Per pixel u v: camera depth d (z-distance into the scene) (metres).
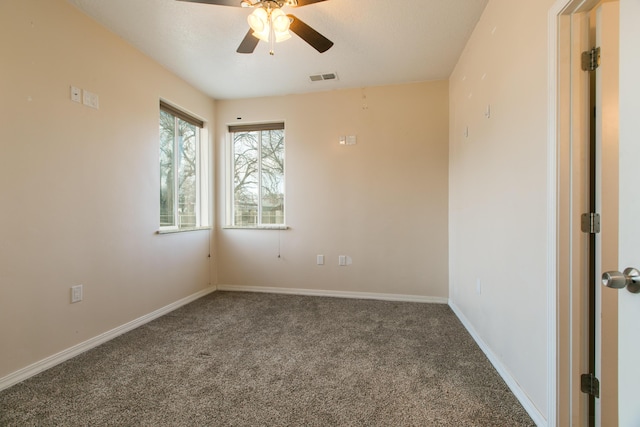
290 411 1.52
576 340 1.29
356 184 3.59
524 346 1.58
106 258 2.39
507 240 1.78
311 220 3.71
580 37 1.27
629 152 0.73
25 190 1.83
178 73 3.17
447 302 3.38
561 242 1.29
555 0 1.28
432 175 3.40
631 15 0.73
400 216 3.48
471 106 2.49
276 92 3.70
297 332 2.54
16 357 1.79
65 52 2.06
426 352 2.17
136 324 2.67
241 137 4.01
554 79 1.29
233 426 1.42
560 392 1.30
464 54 2.69
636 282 0.70
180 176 3.45
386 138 3.50
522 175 1.59
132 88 2.64
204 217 3.81
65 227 2.07
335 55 2.81
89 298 2.24
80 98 2.17
